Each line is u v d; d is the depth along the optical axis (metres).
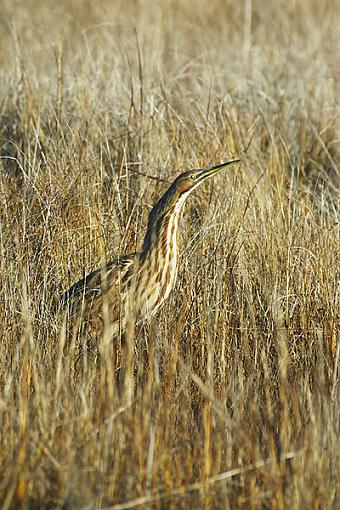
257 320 13.68
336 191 18.11
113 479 9.20
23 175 16.53
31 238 14.70
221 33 28.42
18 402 10.48
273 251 14.81
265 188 16.98
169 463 9.56
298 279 14.41
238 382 11.80
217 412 10.37
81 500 8.90
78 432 9.80
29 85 19.42
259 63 23.19
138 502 8.95
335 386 11.38
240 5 31.30
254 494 9.28
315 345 13.28
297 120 20.14
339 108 20.47
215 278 13.84
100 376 11.35
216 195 16.44
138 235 15.27
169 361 11.27
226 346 12.92
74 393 10.84
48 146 17.70
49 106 19.05
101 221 15.16
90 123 18.19
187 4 31.17
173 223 13.24
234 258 14.57
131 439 9.74
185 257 14.47
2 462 9.53
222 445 10.09
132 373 11.64
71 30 28.31
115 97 19.48
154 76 20.84
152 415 10.39
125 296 13.05
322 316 13.98
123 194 16.48
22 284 12.85
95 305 13.02
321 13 30.11
